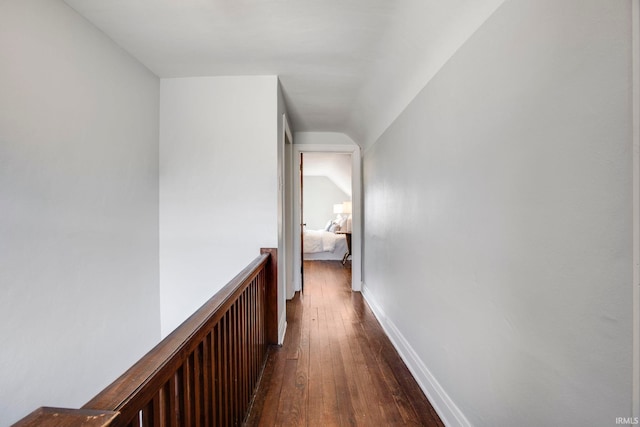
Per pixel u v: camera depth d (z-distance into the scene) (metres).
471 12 1.26
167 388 0.77
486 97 1.19
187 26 1.72
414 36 1.67
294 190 4.08
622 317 0.68
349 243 6.18
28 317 1.32
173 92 2.39
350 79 2.45
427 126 1.80
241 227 2.42
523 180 0.98
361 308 3.45
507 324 1.08
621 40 0.66
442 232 1.60
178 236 2.40
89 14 1.59
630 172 0.65
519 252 1.01
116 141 1.89
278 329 2.47
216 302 1.17
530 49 0.94
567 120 0.81
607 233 0.71
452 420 1.48
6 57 1.22
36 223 1.36
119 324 1.92
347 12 1.58
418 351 1.95
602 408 0.73
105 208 1.79
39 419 0.50
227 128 2.40
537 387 0.94
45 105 1.40
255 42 1.89
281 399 1.77
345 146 4.13
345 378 2.00
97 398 0.57
